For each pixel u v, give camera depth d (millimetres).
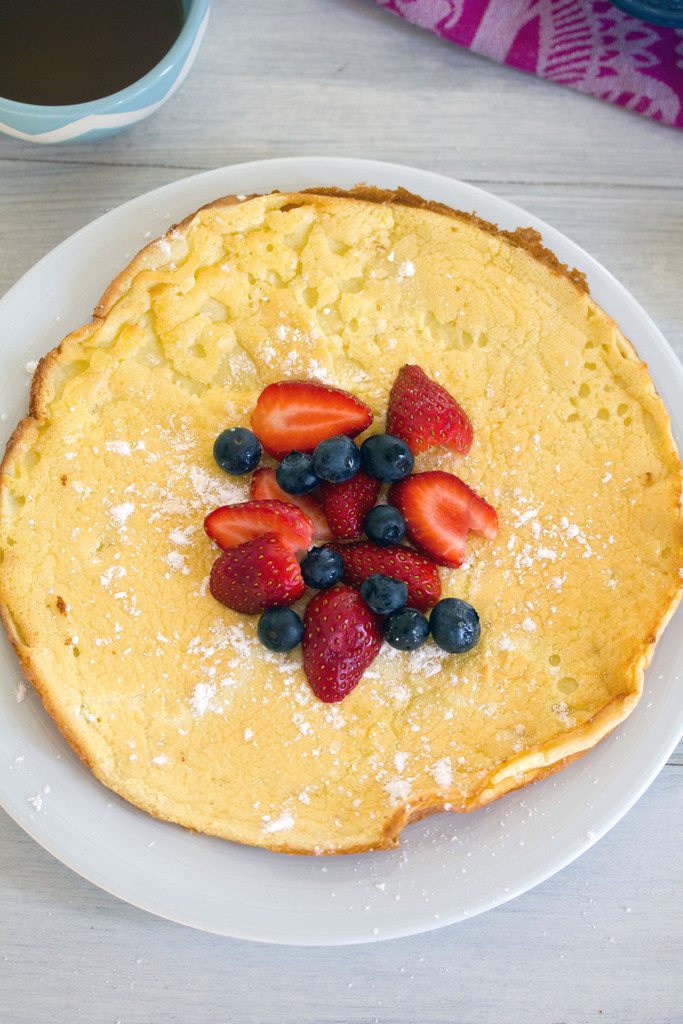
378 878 533
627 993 563
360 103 632
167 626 538
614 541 547
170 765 530
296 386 542
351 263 573
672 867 570
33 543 545
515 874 533
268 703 532
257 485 544
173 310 565
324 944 527
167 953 562
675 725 545
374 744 531
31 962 560
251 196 583
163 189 587
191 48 580
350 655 521
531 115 632
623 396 564
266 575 521
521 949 566
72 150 619
